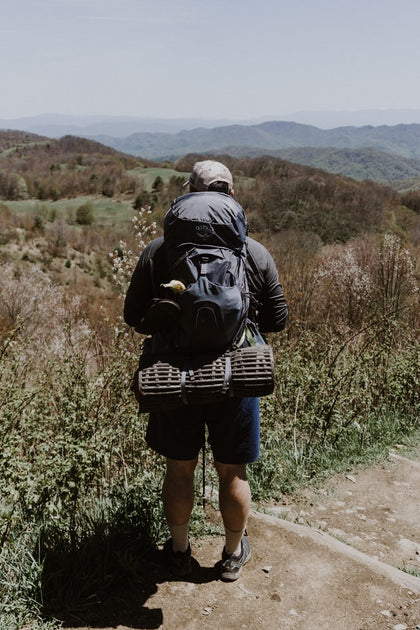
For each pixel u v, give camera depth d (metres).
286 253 14.27
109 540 2.47
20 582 2.21
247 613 2.25
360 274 9.48
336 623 2.23
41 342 5.33
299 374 4.48
